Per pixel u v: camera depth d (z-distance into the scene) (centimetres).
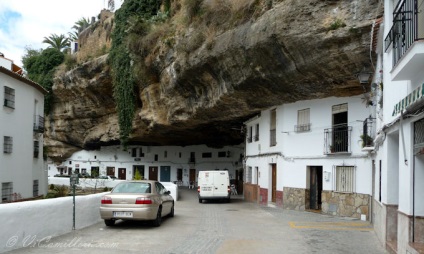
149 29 2539
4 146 2073
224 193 2383
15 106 2175
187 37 2014
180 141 4025
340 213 1589
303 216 1592
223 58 1753
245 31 1577
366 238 1068
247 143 2644
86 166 4806
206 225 1305
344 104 1644
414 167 729
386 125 889
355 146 1564
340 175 1638
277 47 1438
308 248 924
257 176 2412
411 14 704
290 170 1883
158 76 2639
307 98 1750
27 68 4550
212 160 4238
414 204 722
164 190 1416
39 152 2580
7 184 2098
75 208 1141
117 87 3212
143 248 893
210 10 1817
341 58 1308
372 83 1320
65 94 4044
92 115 4012
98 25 4206
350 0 1233
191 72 2069
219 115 2348
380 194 1045
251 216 1591
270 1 1460
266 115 2189
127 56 3039
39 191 2583
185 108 2462
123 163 4700
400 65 682
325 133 1708
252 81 1714
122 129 3291
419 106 638
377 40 1110
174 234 1102
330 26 1259
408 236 720
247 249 903
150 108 2866
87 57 3700
